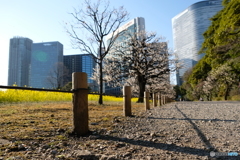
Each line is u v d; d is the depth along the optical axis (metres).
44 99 10.09
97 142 2.42
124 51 20.08
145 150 2.12
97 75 20.45
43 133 2.72
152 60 19.23
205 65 34.94
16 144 2.13
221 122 4.09
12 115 4.41
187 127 3.54
